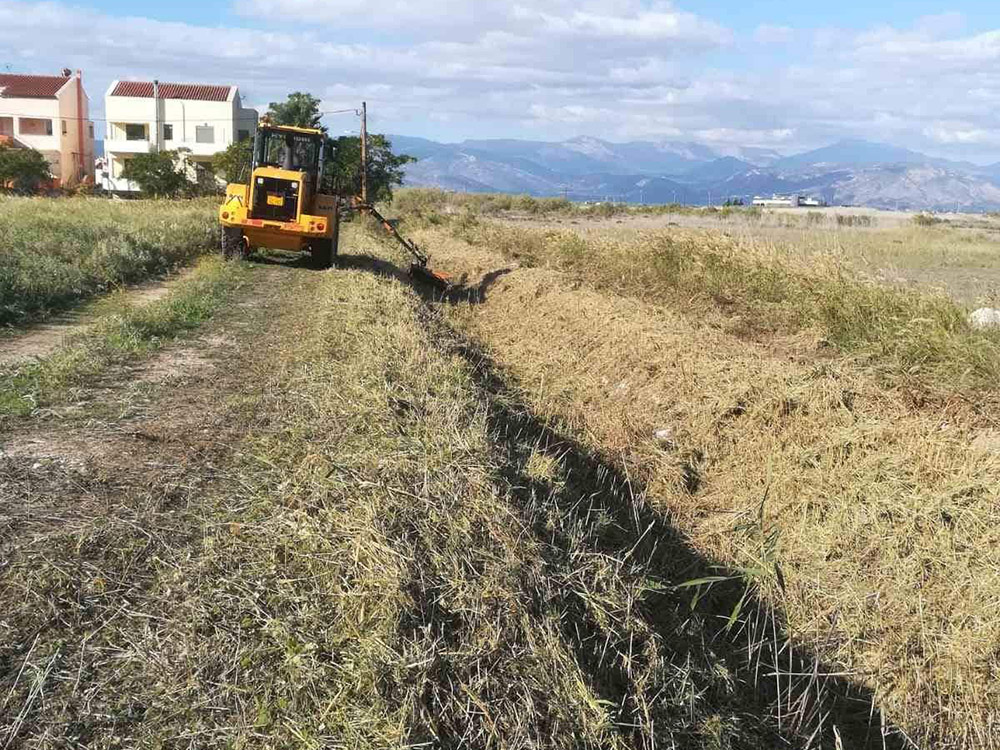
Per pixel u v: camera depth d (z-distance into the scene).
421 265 16.23
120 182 58.25
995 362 7.17
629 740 3.03
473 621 3.22
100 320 9.20
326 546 3.58
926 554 4.91
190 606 3.17
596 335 9.99
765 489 6.02
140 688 2.77
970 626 4.48
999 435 6.17
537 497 4.78
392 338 8.09
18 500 4.08
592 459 6.62
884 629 4.61
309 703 2.72
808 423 6.52
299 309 10.68
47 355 7.61
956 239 29.19
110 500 4.14
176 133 58.62
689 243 13.32
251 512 3.99
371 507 3.82
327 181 16.42
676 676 3.57
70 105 58.81
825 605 4.84
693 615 4.45
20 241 13.93
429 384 6.61
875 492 5.50
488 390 7.90
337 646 2.99
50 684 2.75
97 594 3.26
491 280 15.44
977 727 4.06
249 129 62.88
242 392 6.37
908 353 7.70
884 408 6.66
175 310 9.88
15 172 48.06
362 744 2.56
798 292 10.12
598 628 3.60
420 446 4.88
